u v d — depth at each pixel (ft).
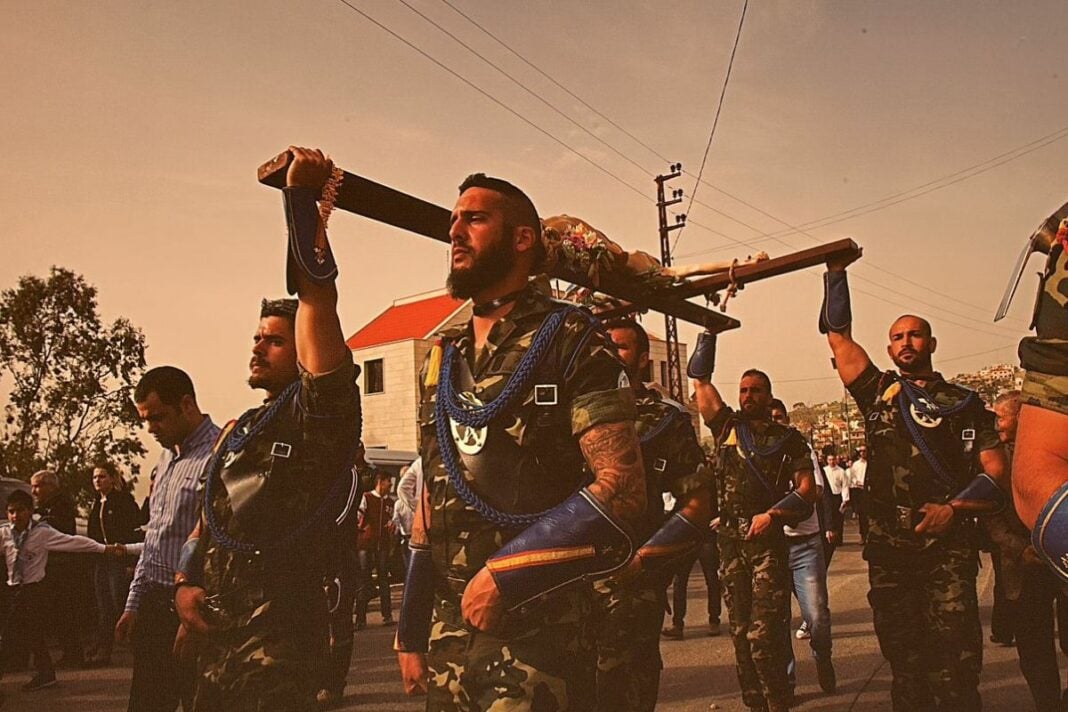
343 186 7.38
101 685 24.22
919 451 12.87
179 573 9.52
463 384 6.79
